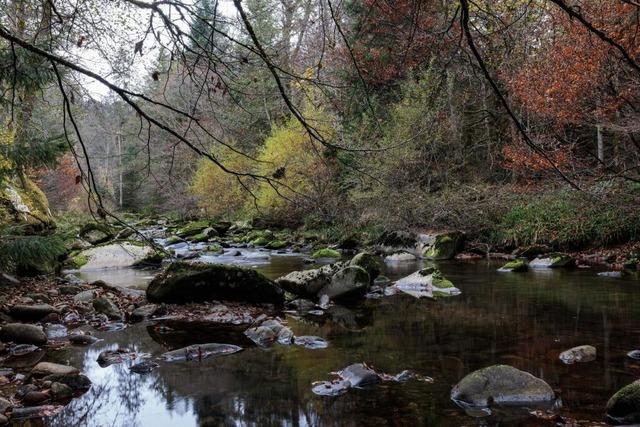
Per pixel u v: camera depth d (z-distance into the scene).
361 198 16.61
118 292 9.35
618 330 6.39
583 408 4.09
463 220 15.99
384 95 13.06
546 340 6.07
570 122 13.60
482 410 4.13
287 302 8.81
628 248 12.73
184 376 5.11
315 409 4.23
